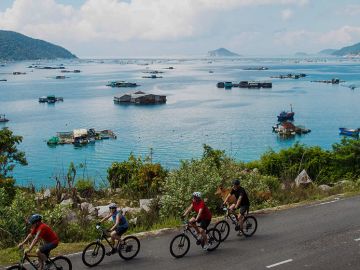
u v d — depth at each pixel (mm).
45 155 82562
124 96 161250
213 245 15258
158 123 116062
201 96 180375
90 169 71000
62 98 168500
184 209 20531
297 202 23484
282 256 14625
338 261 14195
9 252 14953
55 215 18516
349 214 19750
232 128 107312
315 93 185375
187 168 22922
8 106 153250
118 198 28906
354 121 117125
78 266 13641
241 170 26484
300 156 35219
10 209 18000
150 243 16094
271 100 163125
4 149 32594
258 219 19203
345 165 33531
